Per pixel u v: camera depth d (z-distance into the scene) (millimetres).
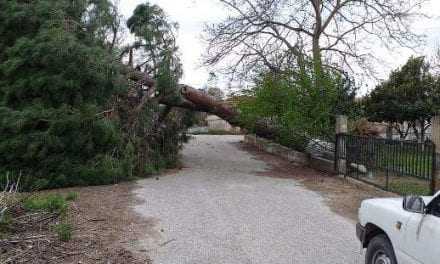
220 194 11273
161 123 16000
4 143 11648
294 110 15680
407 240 4391
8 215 7277
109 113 13555
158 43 15055
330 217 9047
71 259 6082
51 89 12242
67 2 13164
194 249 6828
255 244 7141
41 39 12203
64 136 12219
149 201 10281
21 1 13109
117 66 13305
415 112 25047
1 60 12828
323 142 16578
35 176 11844
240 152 22812
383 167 11750
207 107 17406
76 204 9602
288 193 11586
